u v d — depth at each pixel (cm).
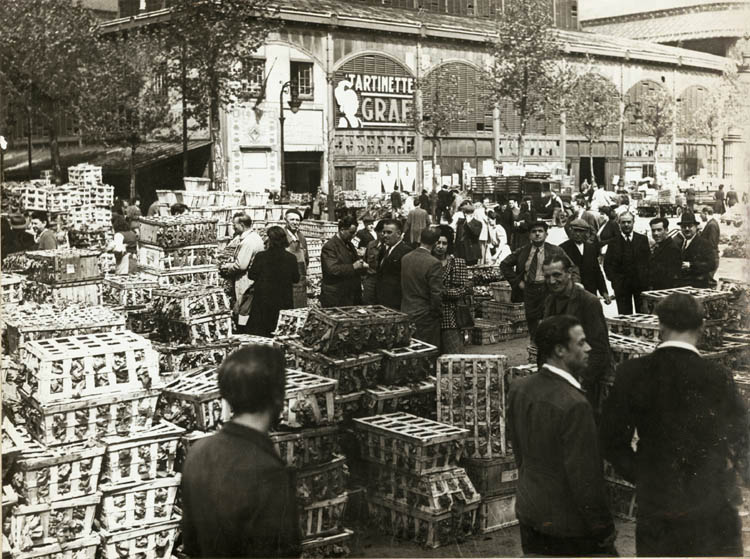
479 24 5272
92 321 648
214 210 1756
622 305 1029
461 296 907
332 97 4272
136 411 523
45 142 2736
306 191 4197
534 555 415
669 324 421
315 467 544
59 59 2003
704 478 414
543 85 4216
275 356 346
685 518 414
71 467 494
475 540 581
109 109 2523
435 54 4769
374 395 638
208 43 2536
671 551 418
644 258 1012
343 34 4328
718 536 419
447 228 1559
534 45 4150
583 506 395
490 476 604
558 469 405
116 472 509
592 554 406
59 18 1994
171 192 2241
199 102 2609
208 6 2517
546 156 5372
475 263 1759
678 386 412
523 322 1356
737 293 823
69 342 541
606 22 4569
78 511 496
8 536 480
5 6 1866
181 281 1063
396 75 4616
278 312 981
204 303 733
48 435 498
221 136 3616
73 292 884
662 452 416
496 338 1309
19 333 618
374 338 658
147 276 1044
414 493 577
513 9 4191
